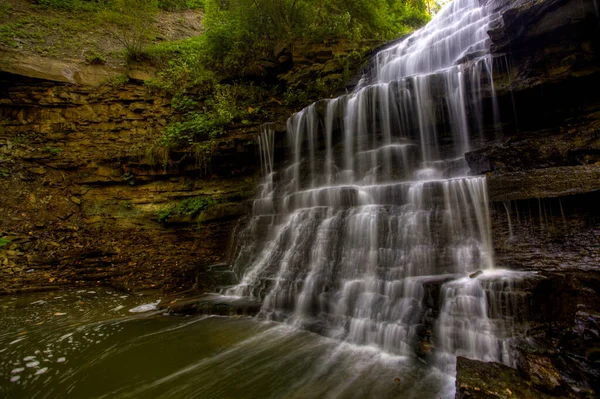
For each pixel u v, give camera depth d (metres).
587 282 2.92
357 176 7.10
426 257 4.16
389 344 3.56
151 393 2.91
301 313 4.62
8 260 6.96
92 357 3.59
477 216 4.05
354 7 11.26
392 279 4.22
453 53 7.98
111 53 12.20
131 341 4.00
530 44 5.26
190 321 4.69
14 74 10.02
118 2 11.91
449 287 3.33
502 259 3.66
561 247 3.40
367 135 7.28
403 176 6.41
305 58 10.66
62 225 8.43
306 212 5.98
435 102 6.34
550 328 2.73
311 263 5.25
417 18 14.26
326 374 3.15
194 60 12.08
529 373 2.41
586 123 4.79
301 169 8.02
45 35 12.05
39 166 9.32
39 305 5.48
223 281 6.03
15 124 9.94
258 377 3.14
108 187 9.36
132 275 7.01
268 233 6.55
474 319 3.10
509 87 5.39
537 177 3.73
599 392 2.21
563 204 3.53
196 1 19.05
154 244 8.33
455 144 6.20
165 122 10.57
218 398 2.82
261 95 10.85
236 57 11.55
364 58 10.31
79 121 10.27
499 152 4.77
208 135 9.41
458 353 3.09
